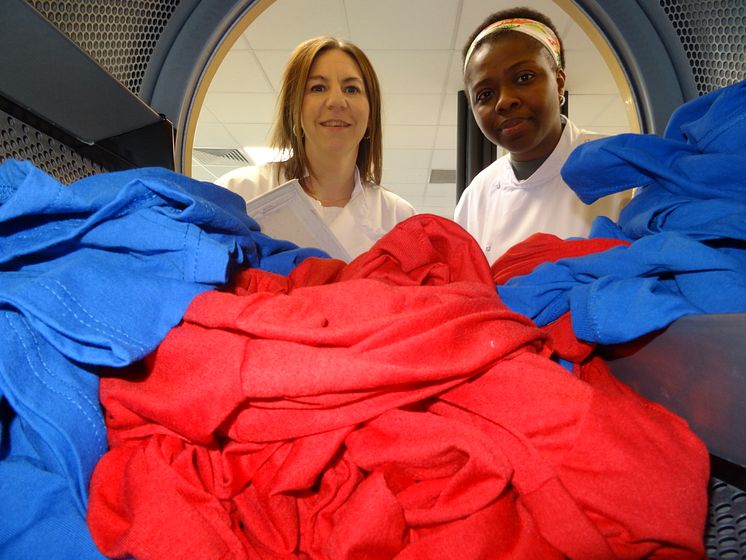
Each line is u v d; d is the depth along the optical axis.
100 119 0.70
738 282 0.42
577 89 3.21
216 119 3.80
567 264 0.54
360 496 0.31
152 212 0.39
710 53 0.82
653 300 0.42
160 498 0.31
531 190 1.30
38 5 0.61
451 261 0.58
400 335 0.36
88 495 0.32
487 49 1.11
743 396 0.33
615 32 0.90
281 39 2.74
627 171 0.56
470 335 0.37
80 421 0.32
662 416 0.37
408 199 5.77
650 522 0.30
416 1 2.42
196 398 0.32
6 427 0.35
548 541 0.31
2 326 0.32
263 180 1.30
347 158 1.27
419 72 3.06
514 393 0.35
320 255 0.73
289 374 0.32
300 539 0.34
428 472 0.34
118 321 0.33
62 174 0.67
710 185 0.51
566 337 0.51
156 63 0.87
